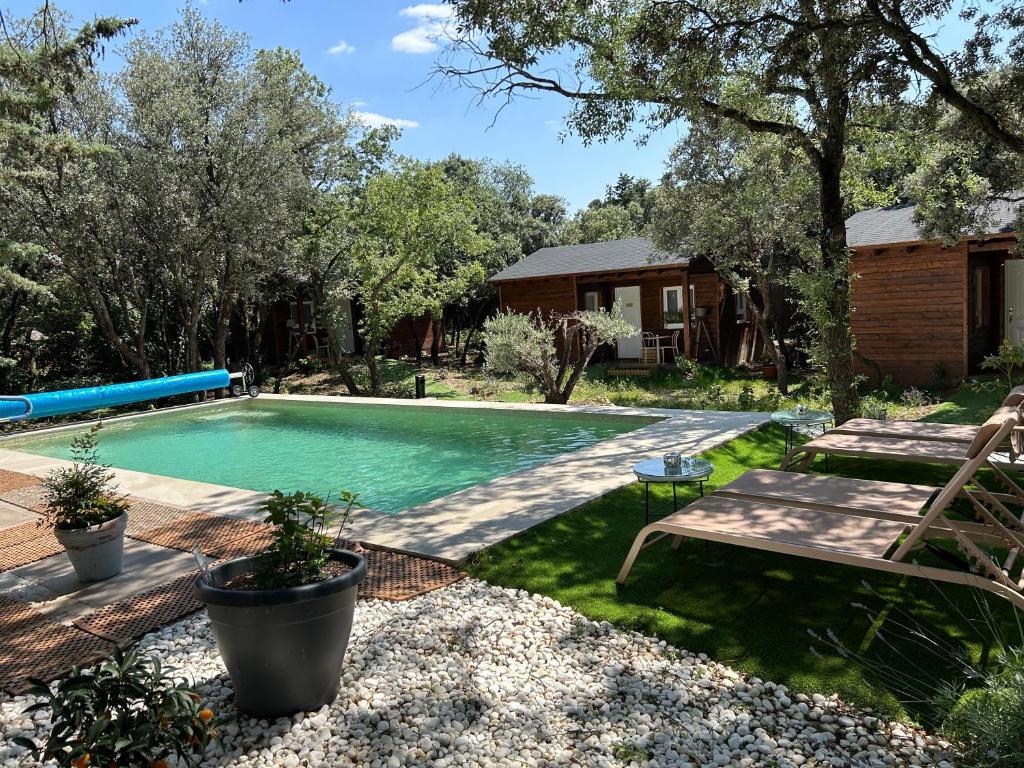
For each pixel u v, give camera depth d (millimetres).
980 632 3398
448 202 17922
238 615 2826
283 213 15672
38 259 14016
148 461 10328
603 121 8367
